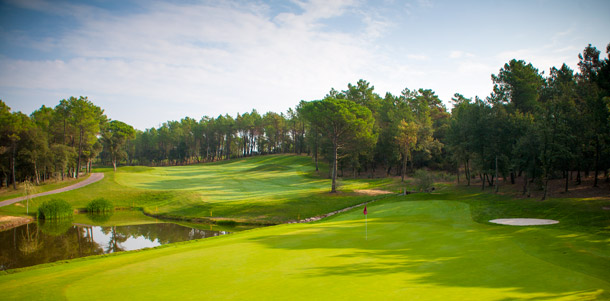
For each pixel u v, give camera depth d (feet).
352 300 29.91
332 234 67.62
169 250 63.21
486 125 147.64
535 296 29.89
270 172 266.36
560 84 173.99
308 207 138.21
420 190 171.01
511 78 180.04
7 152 189.88
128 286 37.65
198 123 515.09
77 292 36.29
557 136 107.76
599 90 116.88
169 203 160.76
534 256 45.11
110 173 261.44
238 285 36.14
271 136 456.86
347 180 224.94
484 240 56.90
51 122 244.01
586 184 128.47
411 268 40.68
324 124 172.96
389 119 264.72
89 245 92.48
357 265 42.73
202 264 46.29
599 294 30.17
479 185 168.04
